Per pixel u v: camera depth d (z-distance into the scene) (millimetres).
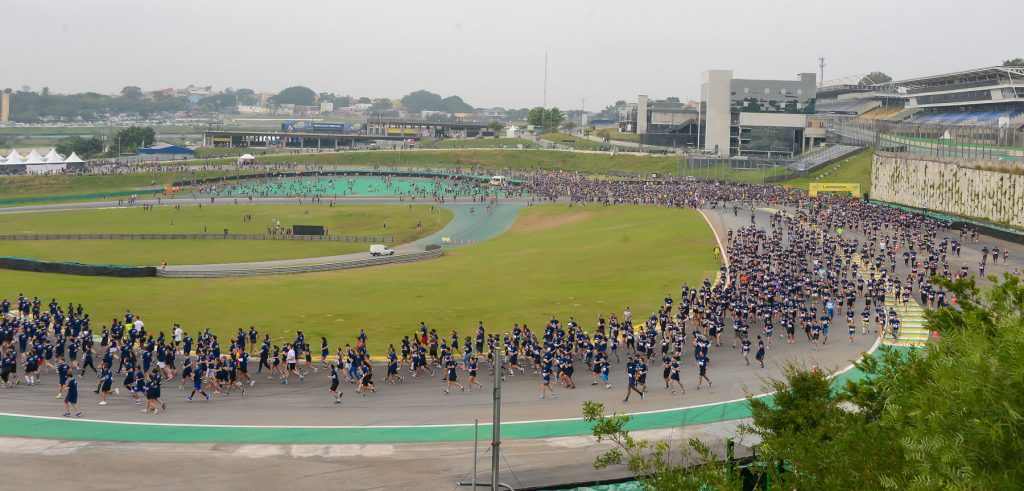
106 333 70250
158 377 50562
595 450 42438
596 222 159375
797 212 143750
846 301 80500
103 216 185625
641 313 80438
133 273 110938
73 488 37375
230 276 112938
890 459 23109
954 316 28688
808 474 25219
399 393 54750
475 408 51000
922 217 133000
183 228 169500
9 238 149375
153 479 38781
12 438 44594
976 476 18578
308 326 77312
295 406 51812
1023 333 20422
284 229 167750
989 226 122250
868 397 30922
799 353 63562
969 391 19766
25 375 57281
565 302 86500
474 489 31047
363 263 124375
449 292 94938
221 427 47250
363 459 41781
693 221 143500
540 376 58750
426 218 180750
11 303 88125
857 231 125188
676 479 25938
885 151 178125
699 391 53844
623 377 58094
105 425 47375
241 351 58094
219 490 37531
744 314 70750
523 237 150125
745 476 30812
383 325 77250
